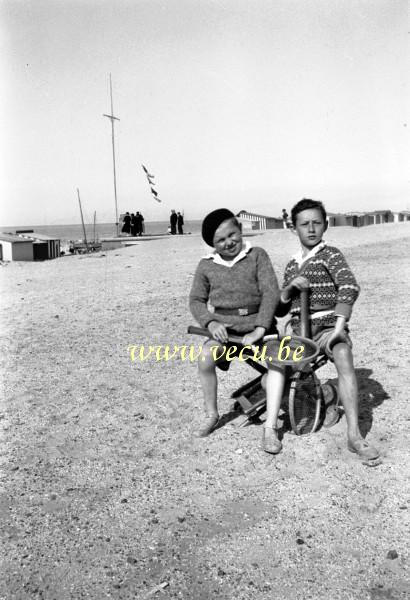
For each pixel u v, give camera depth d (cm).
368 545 279
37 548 290
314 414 412
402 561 266
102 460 383
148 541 292
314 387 404
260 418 437
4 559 283
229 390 497
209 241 402
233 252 398
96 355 639
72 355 645
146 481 352
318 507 312
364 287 955
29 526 310
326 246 384
